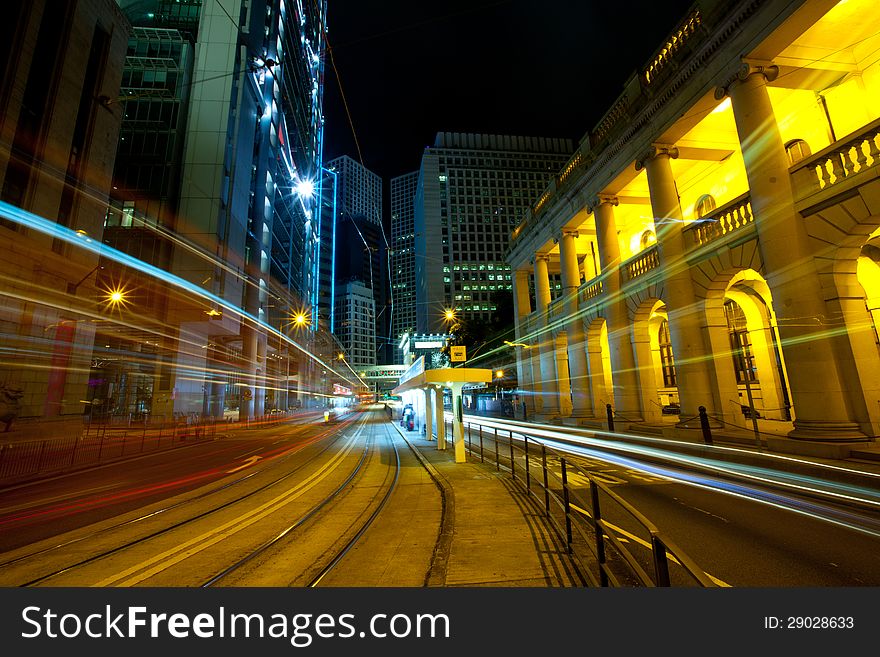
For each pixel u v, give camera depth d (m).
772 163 11.25
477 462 12.49
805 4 10.33
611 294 19.12
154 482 11.11
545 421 25.61
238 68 41.56
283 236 61.09
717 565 4.41
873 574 4.05
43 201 18.34
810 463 8.55
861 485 7.39
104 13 22.61
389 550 5.18
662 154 15.97
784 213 10.84
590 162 20.36
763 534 5.30
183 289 34.84
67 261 19.27
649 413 17.20
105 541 6.03
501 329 44.38
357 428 32.28
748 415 16.38
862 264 12.58
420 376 14.40
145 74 39.91
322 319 102.00
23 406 17.11
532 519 6.30
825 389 9.73
